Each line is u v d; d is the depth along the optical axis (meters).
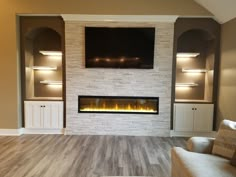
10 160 3.72
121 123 5.17
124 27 4.97
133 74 5.07
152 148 4.38
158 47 5.01
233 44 4.36
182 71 5.57
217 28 5.01
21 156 3.89
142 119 5.16
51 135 5.14
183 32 5.06
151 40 4.97
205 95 5.54
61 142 4.66
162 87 5.08
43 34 5.57
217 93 5.10
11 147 4.34
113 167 3.48
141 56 5.01
